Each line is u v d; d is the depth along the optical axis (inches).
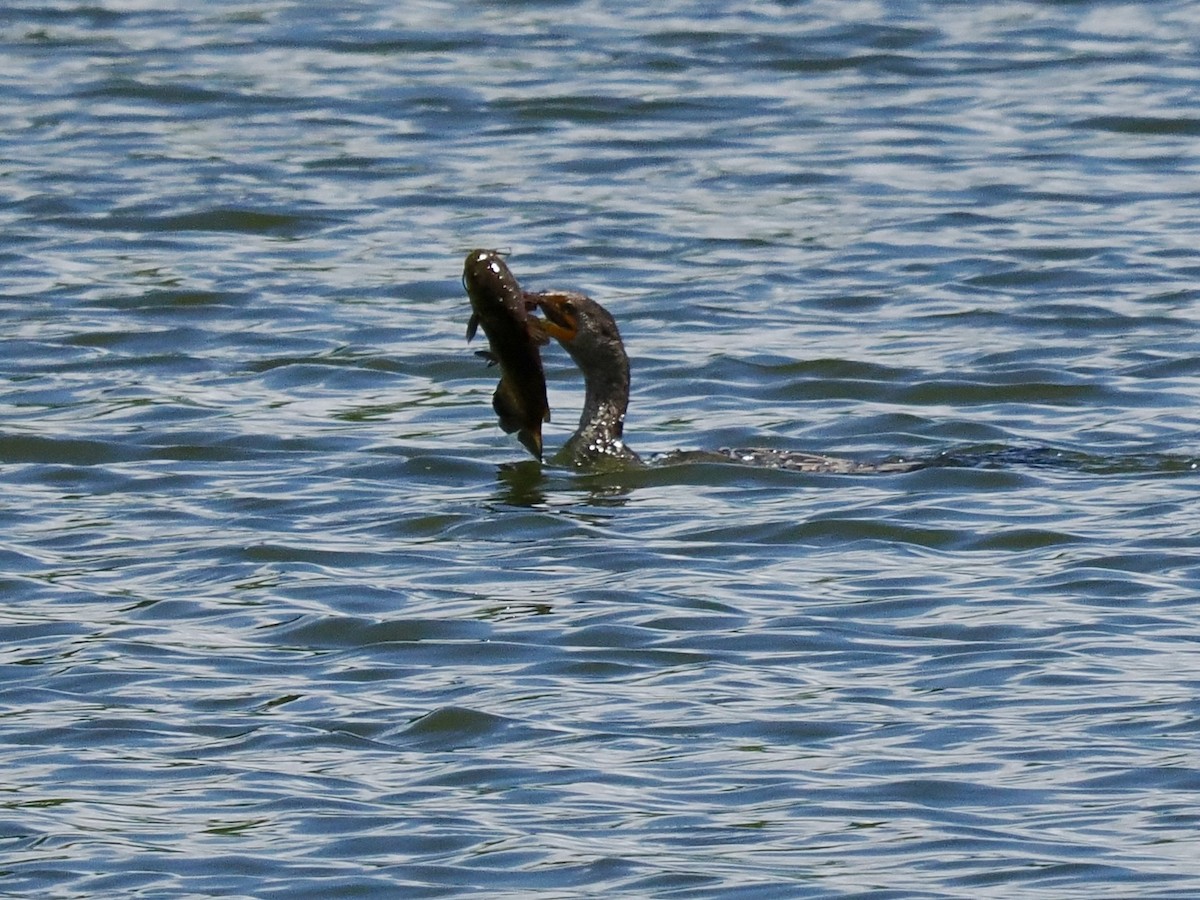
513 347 1939.0
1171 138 3435.0
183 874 1191.6
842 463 1984.5
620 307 2645.2
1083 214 3046.3
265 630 1576.0
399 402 2269.9
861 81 3796.8
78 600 1651.1
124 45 4020.7
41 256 2878.9
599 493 1923.0
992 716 1386.6
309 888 1173.1
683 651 1515.7
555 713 1411.2
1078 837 1212.5
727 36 4060.0
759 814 1253.1
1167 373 2327.8
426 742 1373.0
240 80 3789.4
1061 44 4015.8
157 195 3161.9
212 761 1346.0
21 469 2025.1
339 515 1868.8
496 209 3112.7
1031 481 1915.6
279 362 2418.8
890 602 1611.7
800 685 1450.5
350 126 3535.9
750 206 3115.2
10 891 1175.0
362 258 2878.9
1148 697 1407.5
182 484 1973.4
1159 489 1883.6
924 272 2780.5
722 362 2385.6
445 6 4343.0
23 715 1423.5
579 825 1245.1
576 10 4291.3
